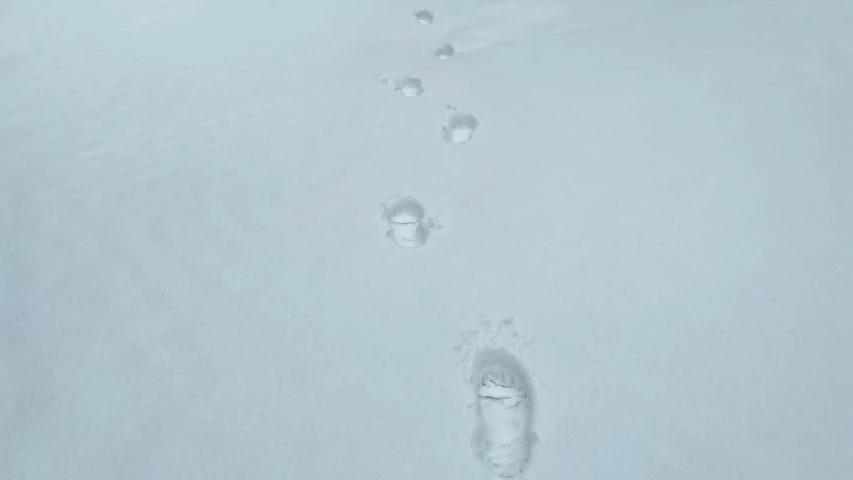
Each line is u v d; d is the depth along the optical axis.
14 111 5.83
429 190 4.31
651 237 3.78
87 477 3.09
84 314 3.77
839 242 3.62
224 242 4.14
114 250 4.17
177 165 4.86
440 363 3.38
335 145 4.82
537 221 4.00
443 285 3.72
